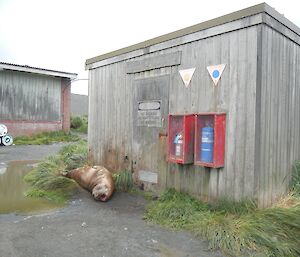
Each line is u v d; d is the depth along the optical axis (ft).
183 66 17.61
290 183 17.02
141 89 20.30
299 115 18.06
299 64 17.80
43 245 12.13
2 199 18.54
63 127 64.75
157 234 13.37
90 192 19.56
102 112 23.97
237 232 12.51
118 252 11.64
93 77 25.09
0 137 50.37
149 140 19.63
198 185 16.72
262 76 14.38
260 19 14.06
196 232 13.25
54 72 60.64
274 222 12.90
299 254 11.56
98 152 24.39
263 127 14.67
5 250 11.62
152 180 19.36
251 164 14.37
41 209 16.80
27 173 26.22
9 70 56.18
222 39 15.66
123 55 21.65
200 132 16.21
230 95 15.28
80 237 12.98
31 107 59.52
